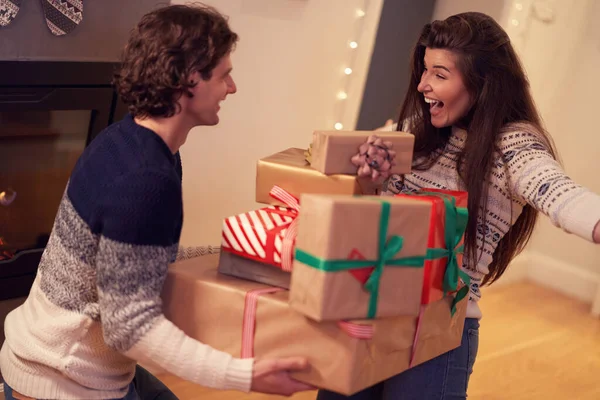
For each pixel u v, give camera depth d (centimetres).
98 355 121
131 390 133
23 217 217
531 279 388
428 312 125
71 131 213
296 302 106
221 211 267
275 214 126
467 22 147
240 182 269
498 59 144
